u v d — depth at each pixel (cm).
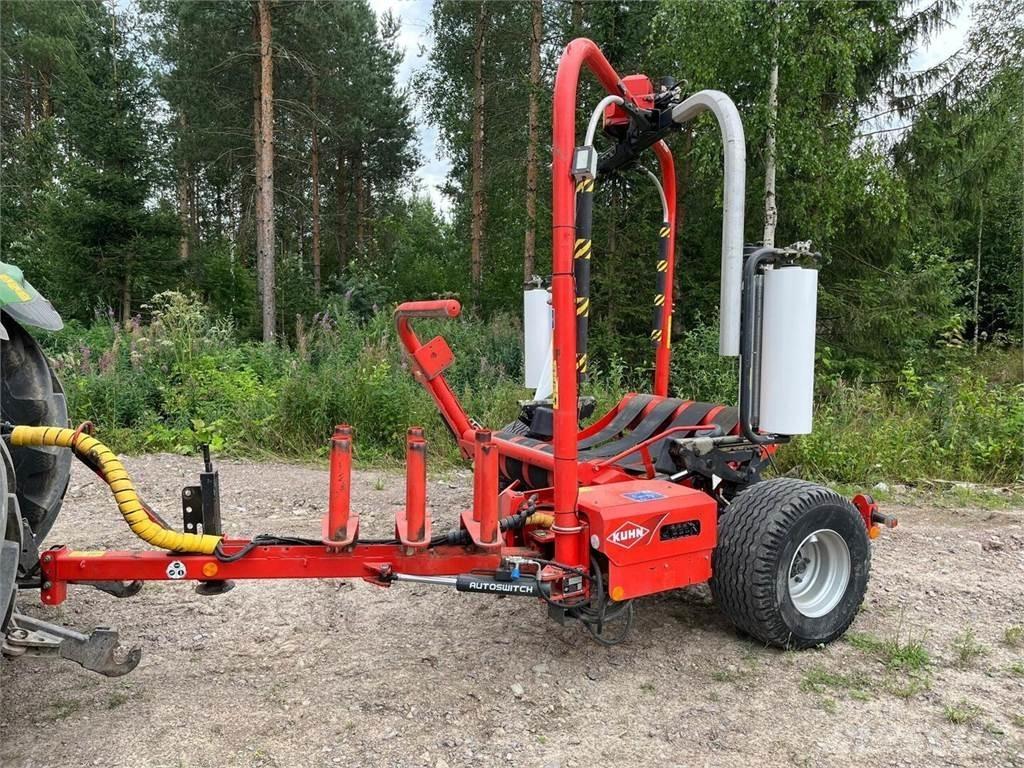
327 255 2908
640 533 314
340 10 2030
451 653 344
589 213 306
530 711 297
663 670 331
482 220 1958
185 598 398
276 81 2189
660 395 444
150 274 1564
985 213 1705
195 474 670
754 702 307
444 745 273
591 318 1250
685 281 1242
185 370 880
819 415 821
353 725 284
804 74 1051
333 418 779
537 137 1462
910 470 717
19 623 255
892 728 290
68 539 488
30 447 297
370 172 2817
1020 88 1237
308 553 292
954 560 493
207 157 2273
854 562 360
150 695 303
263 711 293
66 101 1566
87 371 860
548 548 328
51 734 275
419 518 300
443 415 445
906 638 370
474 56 1908
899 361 1216
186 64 2088
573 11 1440
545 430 426
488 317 1619
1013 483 712
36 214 1856
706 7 1031
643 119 354
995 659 351
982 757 273
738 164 322
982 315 2006
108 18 1934
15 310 289
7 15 2286
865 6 1152
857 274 1276
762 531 332
